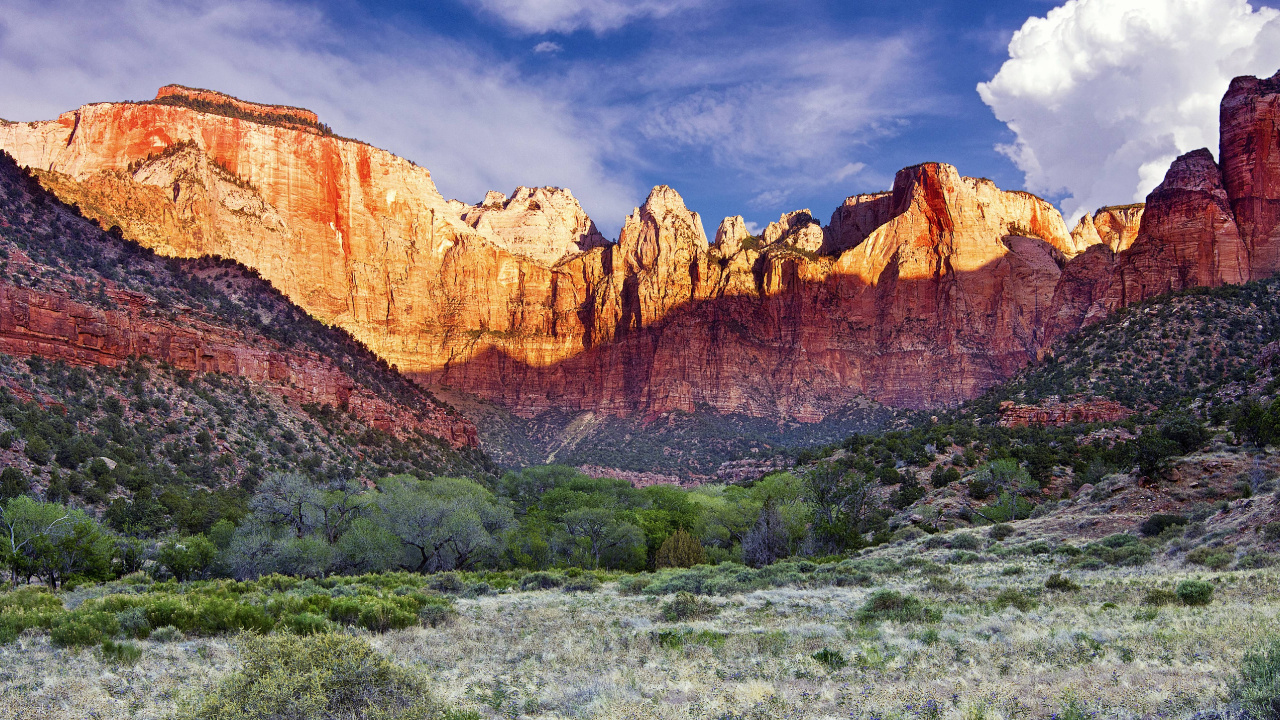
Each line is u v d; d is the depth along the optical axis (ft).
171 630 81.51
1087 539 180.96
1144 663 54.34
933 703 47.60
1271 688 40.24
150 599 95.76
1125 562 139.64
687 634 82.79
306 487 214.28
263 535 185.16
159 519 219.82
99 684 60.13
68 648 72.79
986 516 252.62
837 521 236.02
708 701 51.70
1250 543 129.18
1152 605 84.74
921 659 61.00
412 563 203.62
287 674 44.86
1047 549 172.14
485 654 75.31
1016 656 60.64
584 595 138.92
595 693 56.49
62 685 59.47
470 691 58.70
